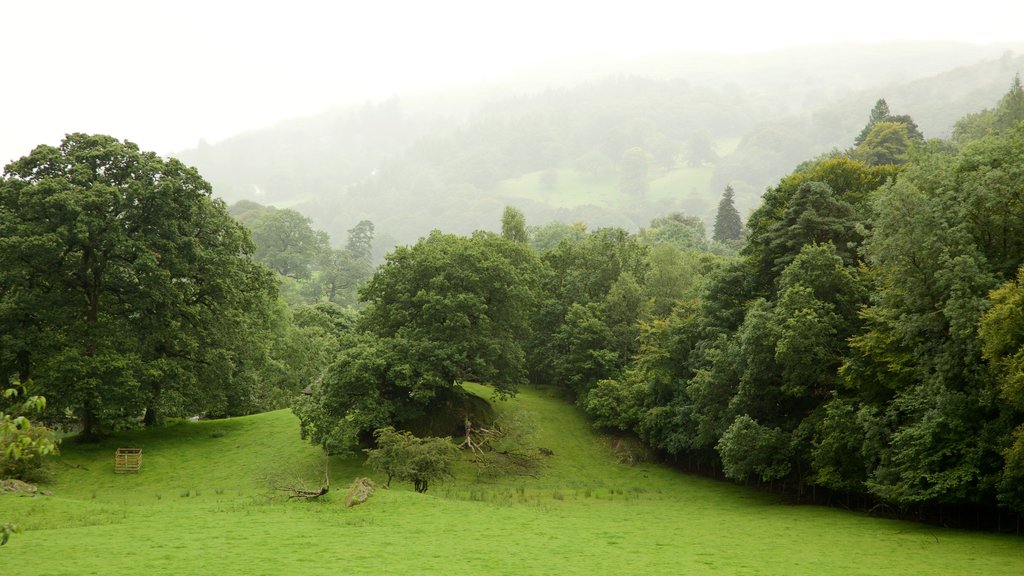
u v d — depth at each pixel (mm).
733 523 32906
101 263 48406
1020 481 25969
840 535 29531
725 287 49719
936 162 35781
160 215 49188
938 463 28375
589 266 70500
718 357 43719
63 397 44469
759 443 37094
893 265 31875
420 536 26953
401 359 49625
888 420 31703
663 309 65125
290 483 40219
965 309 27922
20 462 39906
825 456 34344
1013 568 22703
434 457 38250
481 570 21656
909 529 31141
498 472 49250
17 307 45031
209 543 24891
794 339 35938
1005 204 31203
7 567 20922
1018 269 28750
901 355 32250
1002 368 26391
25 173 47406
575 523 31688
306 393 50469
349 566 21750
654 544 27000
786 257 43625
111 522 29188
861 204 46719
